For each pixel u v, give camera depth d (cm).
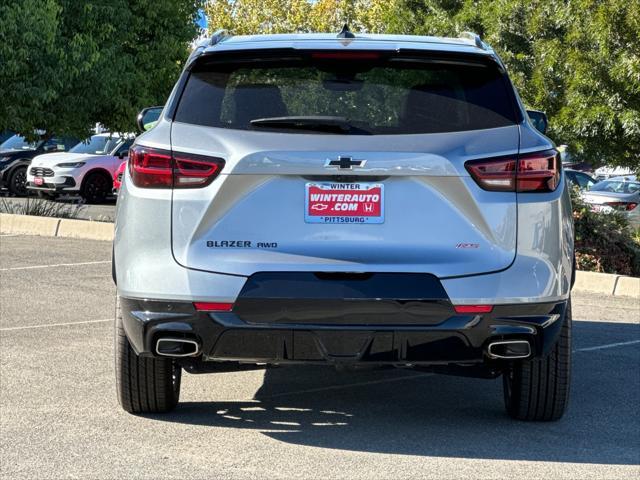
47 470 461
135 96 2141
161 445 501
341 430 533
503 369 530
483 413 575
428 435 525
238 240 475
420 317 472
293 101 487
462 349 480
